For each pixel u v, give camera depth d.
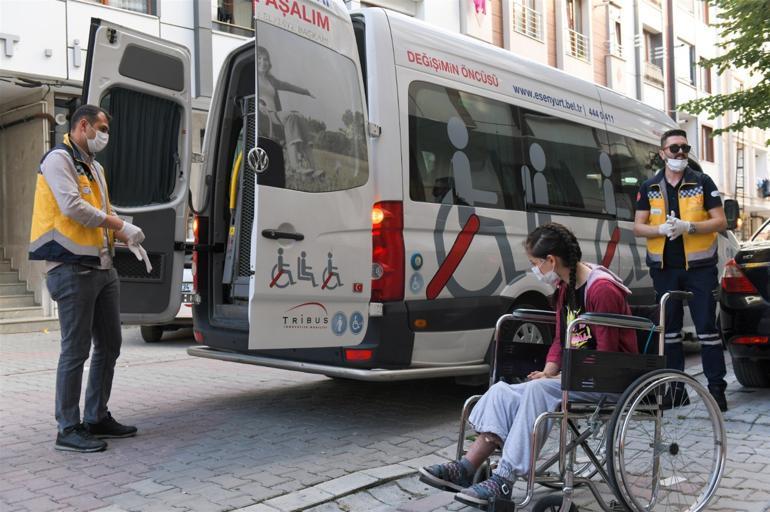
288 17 4.20
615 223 6.76
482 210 5.33
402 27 5.03
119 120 5.19
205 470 4.04
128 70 5.16
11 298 11.59
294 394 6.07
